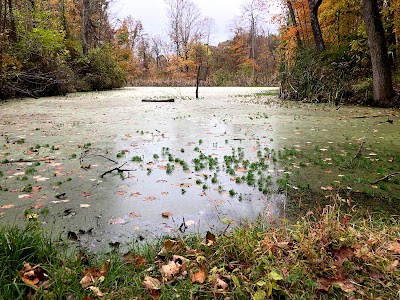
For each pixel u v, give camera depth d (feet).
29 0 56.49
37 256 7.07
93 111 33.96
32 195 11.46
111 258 7.47
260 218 9.52
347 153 17.01
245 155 16.84
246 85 110.73
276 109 36.45
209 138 20.80
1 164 14.89
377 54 37.24
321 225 8.10
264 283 6.09
